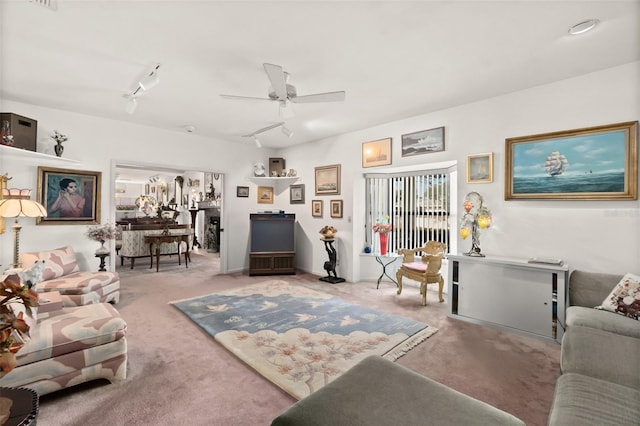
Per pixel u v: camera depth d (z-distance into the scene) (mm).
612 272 2812
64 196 4094
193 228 9289
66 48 2496
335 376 2225
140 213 11953
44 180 3922
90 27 2209
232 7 1984
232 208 5988
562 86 3074
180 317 3449
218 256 8070
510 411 1859
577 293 2684
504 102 3457
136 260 7328
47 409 1860
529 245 3277
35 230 3898
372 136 4824
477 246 3518
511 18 2094
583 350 1728
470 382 2172
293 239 5809
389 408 1288
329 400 1338
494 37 2328
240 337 2873
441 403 1320
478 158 3635
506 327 3104
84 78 3074
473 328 3168
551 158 3127
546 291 2879
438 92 3400
